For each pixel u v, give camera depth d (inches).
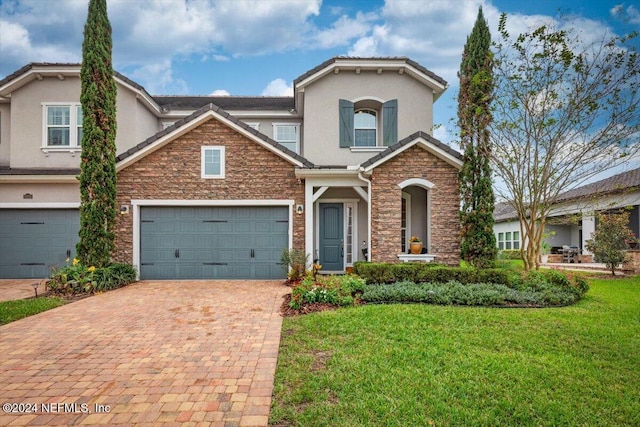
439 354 209.0
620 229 570.9
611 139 410.6
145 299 371.9
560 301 335.3
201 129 501.0
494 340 232.4
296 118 651.5
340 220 571.5
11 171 527.8
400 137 578.9
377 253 466.0
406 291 341.4
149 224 500.7
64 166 553.0
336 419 146.0
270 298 376.5
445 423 144.3
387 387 170.6
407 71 579.8
